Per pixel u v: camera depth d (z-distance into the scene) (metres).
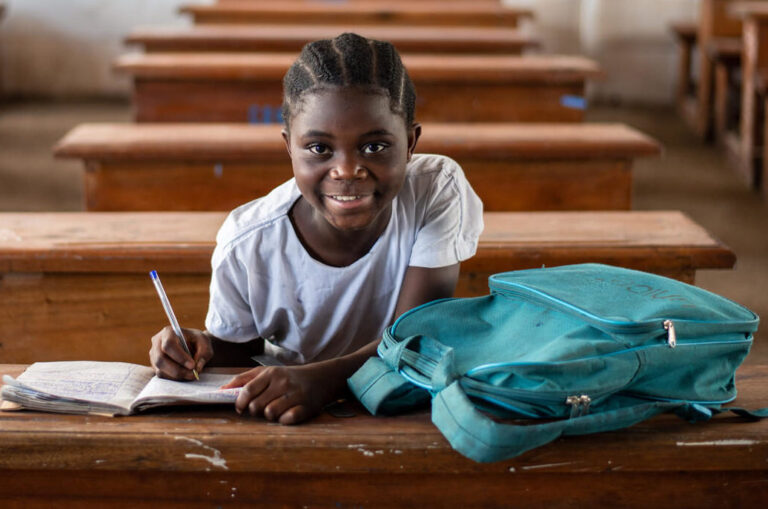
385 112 1.21
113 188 2.87
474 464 1.20
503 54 4.61
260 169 2.88
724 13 5.98
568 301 1.25
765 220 4.41
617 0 7.38
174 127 3.12
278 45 4.47
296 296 1.47
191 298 2.06
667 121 6.83
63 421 1.23
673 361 1.21
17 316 2.07
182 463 1.21
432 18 5.57
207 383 1.34
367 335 1.53
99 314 2.07
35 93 7.64
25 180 5.10
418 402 1.28
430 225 1.45
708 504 1.26
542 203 2.97
